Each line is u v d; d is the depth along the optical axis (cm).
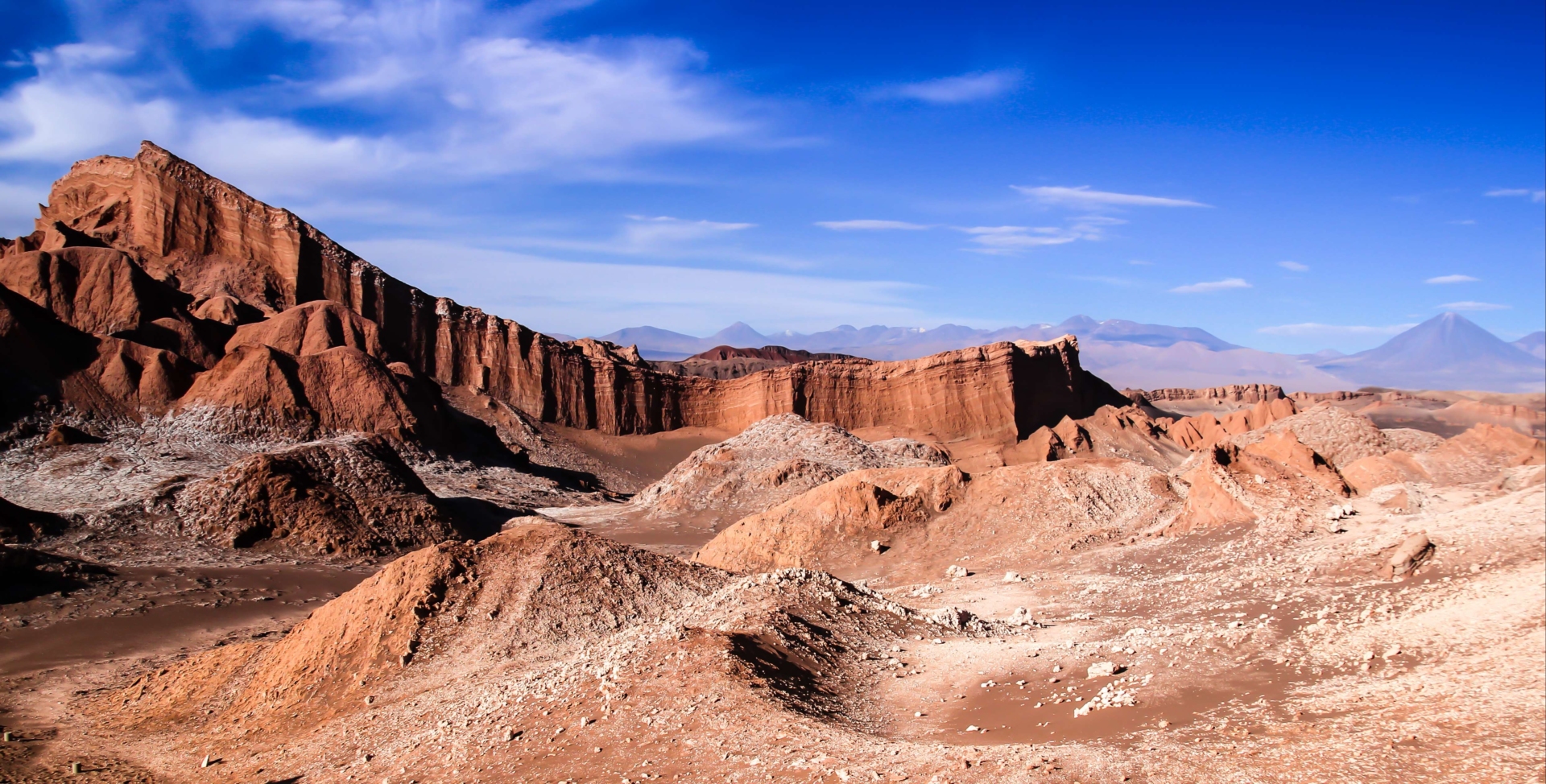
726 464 9531
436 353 14575
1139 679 1897
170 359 9550
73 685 3528
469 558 3119
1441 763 1216
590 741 1908
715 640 2262
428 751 2094
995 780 1398
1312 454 3875
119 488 6831
